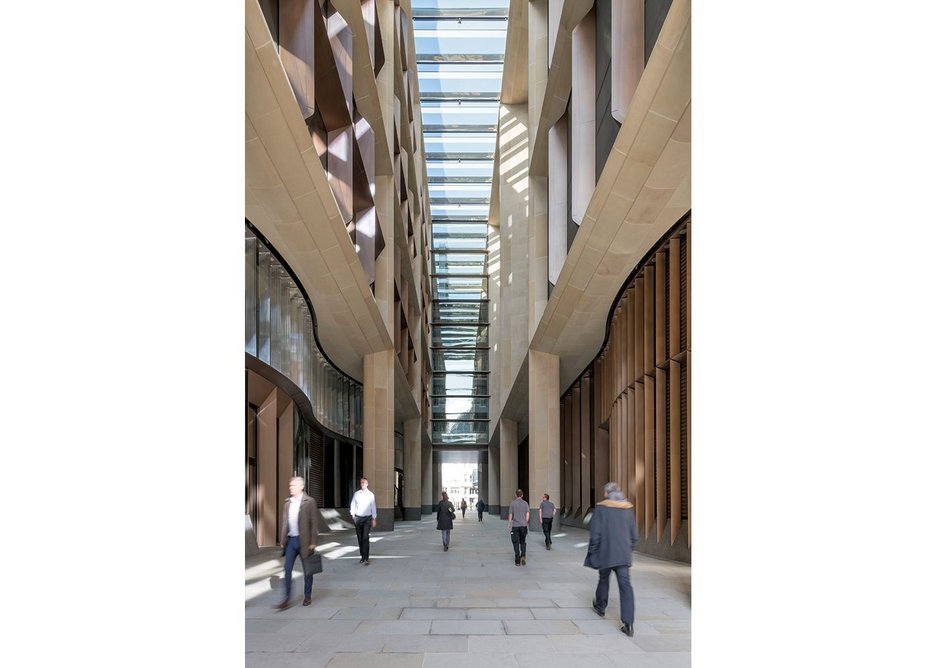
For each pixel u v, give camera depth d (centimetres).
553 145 2109
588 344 2297
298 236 1326
